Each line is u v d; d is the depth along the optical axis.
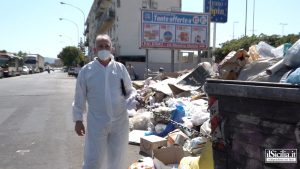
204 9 24.41
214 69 12.33
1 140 8.46
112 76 4.46
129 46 51.22
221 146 3.55
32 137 8.77
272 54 5.14
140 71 41.84
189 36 24.84
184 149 5.78
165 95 12.38
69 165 6.41
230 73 4.39
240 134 3.34
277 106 2.97
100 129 4.39
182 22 24.75
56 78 52.31
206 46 25.16
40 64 103.00
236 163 3.40
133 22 51.28
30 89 26.75
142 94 13.62
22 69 73.44
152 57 49.44
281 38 35.28
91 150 4.39
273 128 3.02
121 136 4.52
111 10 55.75
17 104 16.16
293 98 2.78
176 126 7.73
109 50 4.46
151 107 10.96
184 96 11.90
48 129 9.80
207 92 3.64
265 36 37.81
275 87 2.93
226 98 3.46
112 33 58.56
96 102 4.40
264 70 4.05
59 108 14.70
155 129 8.15
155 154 5.45
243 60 4.43
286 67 3.49
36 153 7.24
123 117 4.54
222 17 24.59
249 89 3.15
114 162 4.50
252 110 3.20
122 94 4.54
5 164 6.49
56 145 7.93
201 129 6.48
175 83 12.61
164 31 24.53
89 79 4.42
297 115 2.82
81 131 4.51
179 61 37.38
